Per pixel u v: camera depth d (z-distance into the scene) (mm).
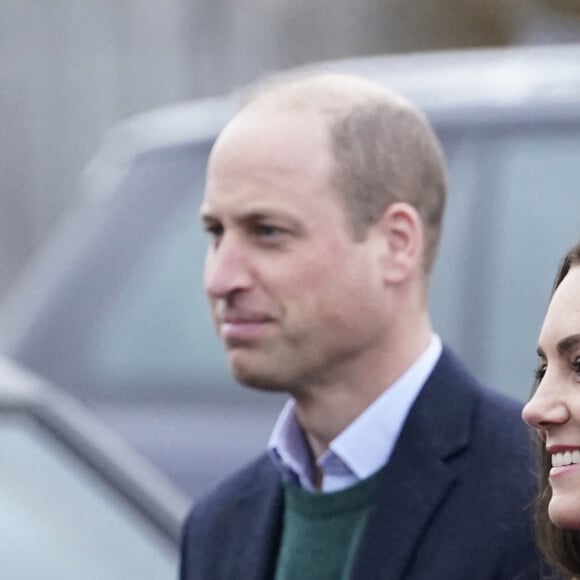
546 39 29922
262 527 13820
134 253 23516
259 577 13711
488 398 13500
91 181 25406
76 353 22875
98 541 17234
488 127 21938
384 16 42406
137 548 17234
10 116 42312
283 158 13422
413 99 22688
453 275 21219
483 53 23562
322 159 13445
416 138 13812
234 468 21016
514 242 21234
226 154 13570
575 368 10664
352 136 13547
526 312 20844
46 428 18250
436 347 13711
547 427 10727
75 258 23875
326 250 13359
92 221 24297
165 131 24969
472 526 12805
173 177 24000
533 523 12180
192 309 22781
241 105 14047
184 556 14367
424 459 13141
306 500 13500
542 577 12383
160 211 23688
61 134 42031
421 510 12969
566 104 21984
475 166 21703
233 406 21859
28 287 24172
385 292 13484
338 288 13359
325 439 13547
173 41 41594
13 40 42281
